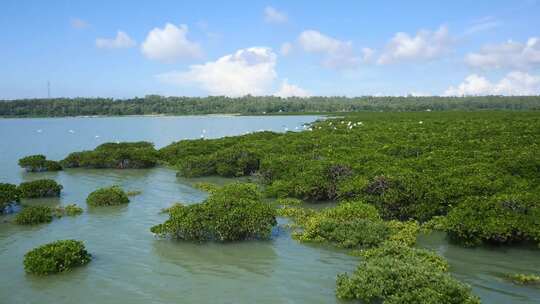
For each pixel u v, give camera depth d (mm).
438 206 19016
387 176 20625
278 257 14969
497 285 12602
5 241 16938
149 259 14859
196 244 16391
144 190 27141
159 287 12664
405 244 14703
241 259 14805
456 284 11141
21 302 11727
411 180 20188
